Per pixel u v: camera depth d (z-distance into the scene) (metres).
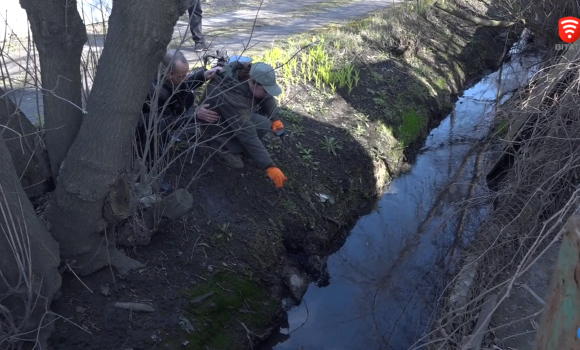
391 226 5.56
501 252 4.53
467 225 5.29
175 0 2.75
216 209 4.33
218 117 4.10
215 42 7.44
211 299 3.76
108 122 2.88
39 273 2.89
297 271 4.64
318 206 5.16
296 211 4.90
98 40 4.18
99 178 2.97
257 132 4.37
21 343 2.90
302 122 5.77
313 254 4.89
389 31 8.52
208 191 4.38
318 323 4.33
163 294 3.56
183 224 4.02
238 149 4.52
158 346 3.32
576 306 0.98
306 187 5.16
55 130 3.23
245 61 4.10
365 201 5.80
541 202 4.57
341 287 4.73
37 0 2.83
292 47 7.14
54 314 2.98
